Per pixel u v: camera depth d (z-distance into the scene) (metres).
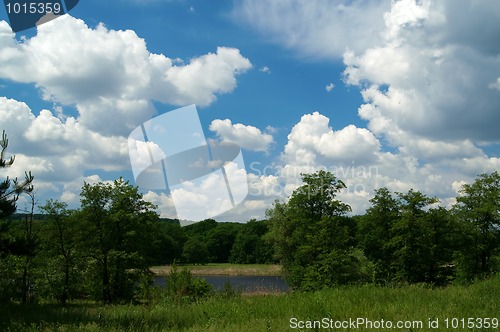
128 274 29.97
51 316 13.27
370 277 33.69
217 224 101.19
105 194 30.83
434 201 35.19
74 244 29.56
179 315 12.83
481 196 37.91
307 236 35.12
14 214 17.02
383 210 37.84
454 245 36.62
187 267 24.31
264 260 89.44
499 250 36.78
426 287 18.00
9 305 17.77
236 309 12.64
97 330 10.30
